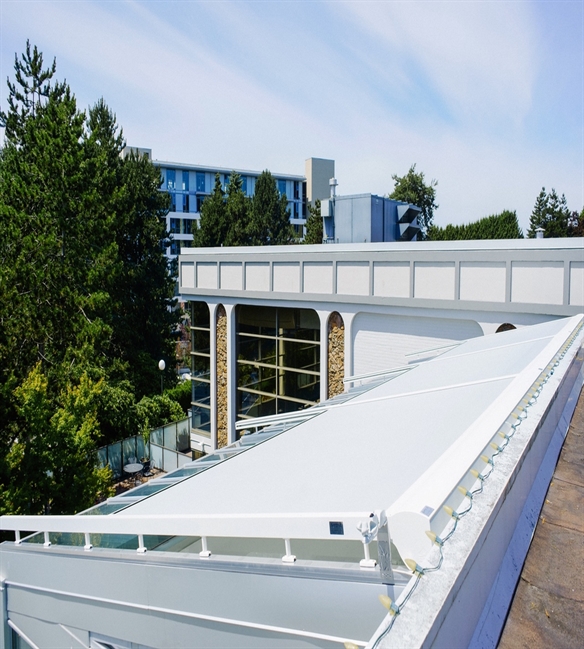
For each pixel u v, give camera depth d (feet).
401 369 29.94
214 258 56.65
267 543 8.98
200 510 10.07
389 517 5.77
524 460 7.43
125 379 85.51
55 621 14.94
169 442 70.49
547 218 162.61
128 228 104.22
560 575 6.09
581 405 14.06
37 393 42.24
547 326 28.22
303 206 258.16
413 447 9.68
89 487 42.47
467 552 4.73
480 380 14.75
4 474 38.99
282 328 52.26
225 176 233.55
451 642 4.24
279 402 53.26
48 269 68.74
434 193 161.58
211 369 58.85
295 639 7.75
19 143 86.69
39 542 16.39
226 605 8.93
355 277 45.47
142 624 11.39
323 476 9.68
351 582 6.89
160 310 106.63
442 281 40.55
